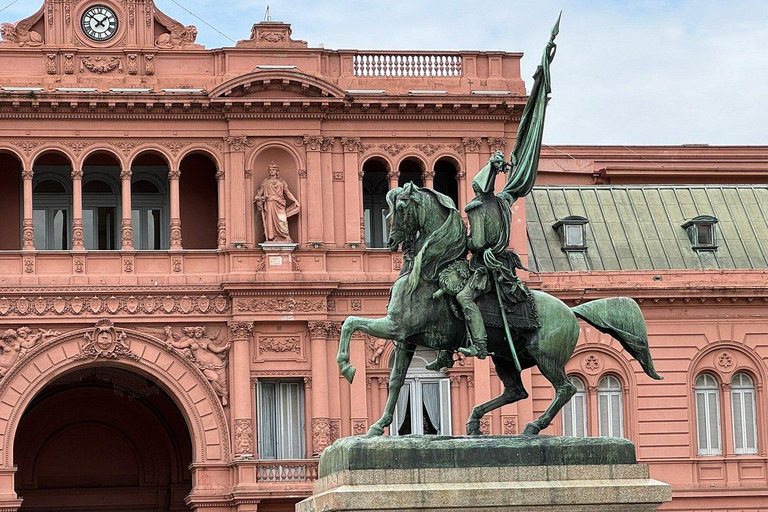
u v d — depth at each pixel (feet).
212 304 263.90
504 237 111.55
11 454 255.09
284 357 263.49
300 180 268.21
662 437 278.26
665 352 280.51
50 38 266.98
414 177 282.15
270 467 258.78
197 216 276.82
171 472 296.51
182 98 264.52
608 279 281.54
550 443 104.47
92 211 274.57
